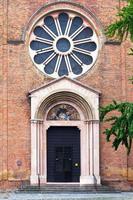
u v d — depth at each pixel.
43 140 44.44
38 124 44.12
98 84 45.09
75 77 45.06
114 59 45.34
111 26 25.86
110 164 44.41
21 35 44.84
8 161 43.78
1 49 44.56
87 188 43.31
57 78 44.31
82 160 44.56
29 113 44.22
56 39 45.59
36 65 44.94
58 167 44.81
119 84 45.19
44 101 44.12
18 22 44.94
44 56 45.38
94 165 43.97
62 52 45.50
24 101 44.31
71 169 44.88
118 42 45.31
